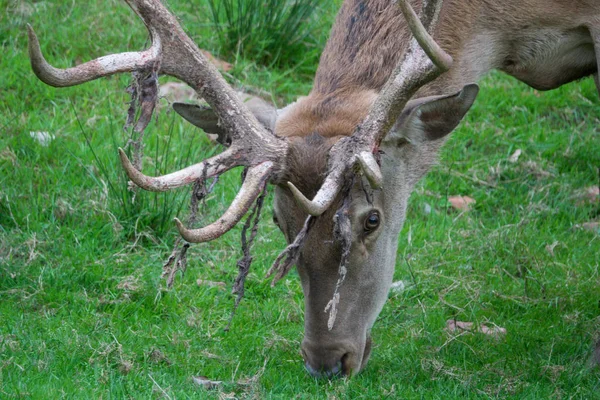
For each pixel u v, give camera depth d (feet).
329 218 28.17
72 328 32.78
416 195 44.55
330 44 32.55
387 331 34.96
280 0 52.44
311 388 29.32
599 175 47.32
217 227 25.86
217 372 30.73
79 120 45.29
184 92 48.26
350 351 29.48
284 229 29.09
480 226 43.11
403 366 31.71
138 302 35.19
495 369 31.35
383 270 30.22
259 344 33.06
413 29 25.11
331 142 28.07
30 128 45.19
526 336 34.30
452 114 29.71
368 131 27.48
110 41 51.78
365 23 31.99
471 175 46.98
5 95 47.47
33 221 39.24
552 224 43.62
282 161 27.61
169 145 42.86
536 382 30.42
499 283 38.86
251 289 36.96
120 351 30.68
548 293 37.83
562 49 34.42
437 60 25.49
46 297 35.04
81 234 38.99
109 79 49.65
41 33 51.57
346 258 26.96
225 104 27.53
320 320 29.22
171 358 31.45
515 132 50.31
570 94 52.90
